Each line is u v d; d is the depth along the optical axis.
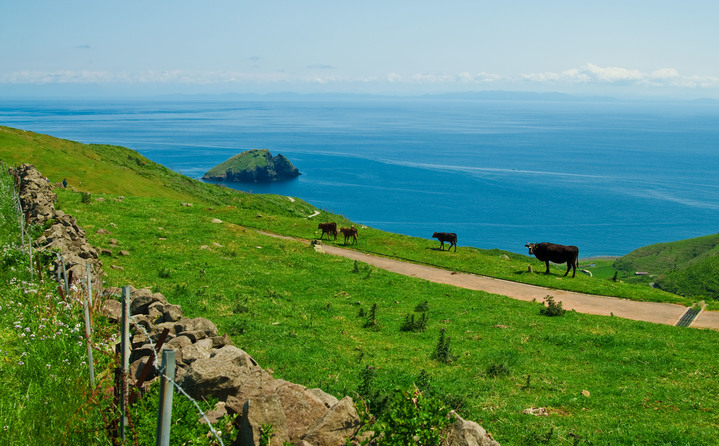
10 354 11.91
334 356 19.89
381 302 30.89
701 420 14.90
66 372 11.20
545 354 22.02
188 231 43.62
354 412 9.30
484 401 16.22
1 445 8.41
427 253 49.53
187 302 25.08
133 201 54.34
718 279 130.75
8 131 81.75
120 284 25.33
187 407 9.00
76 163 74.19
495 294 35.47
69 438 8.75
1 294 16.31
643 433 13.88
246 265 36.38
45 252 21.64
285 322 24.28
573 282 40.78
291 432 9.05
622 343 23.52
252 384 9.89
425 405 8.55
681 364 20.36
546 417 15.04
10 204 33.31
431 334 24.62
